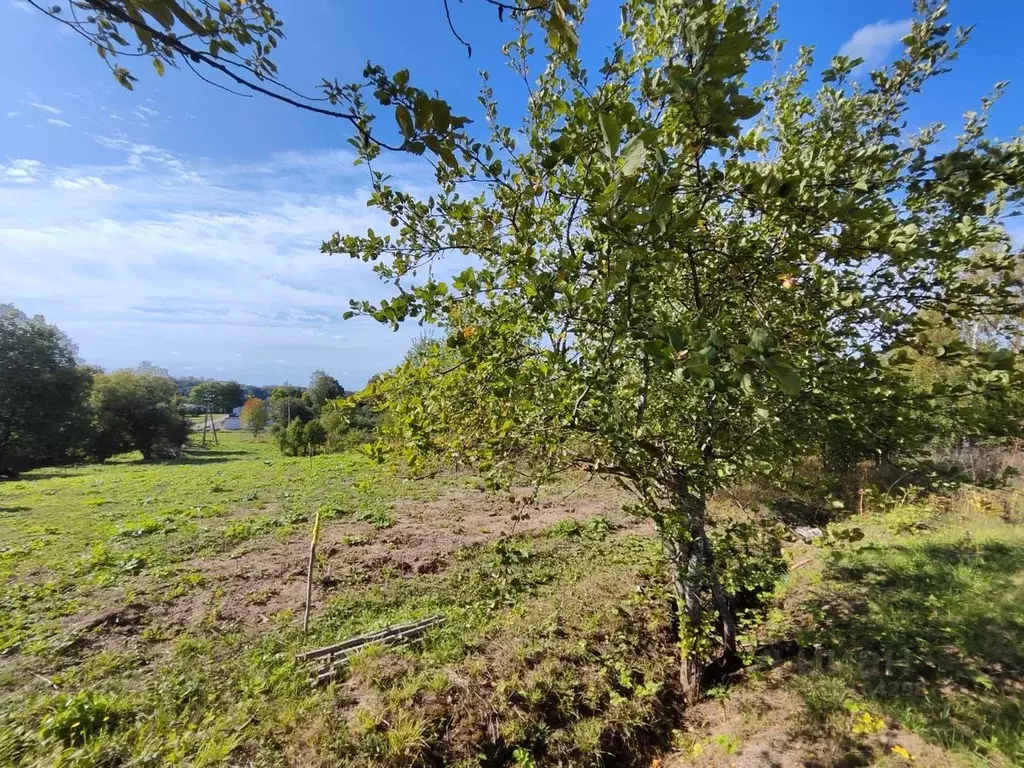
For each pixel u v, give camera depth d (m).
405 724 4.11
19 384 33.75
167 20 1.04
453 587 7.59
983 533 7.46
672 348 1.54
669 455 3.79
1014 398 2.70
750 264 3.01
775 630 5.60
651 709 4.79
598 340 3.06
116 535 10.38
